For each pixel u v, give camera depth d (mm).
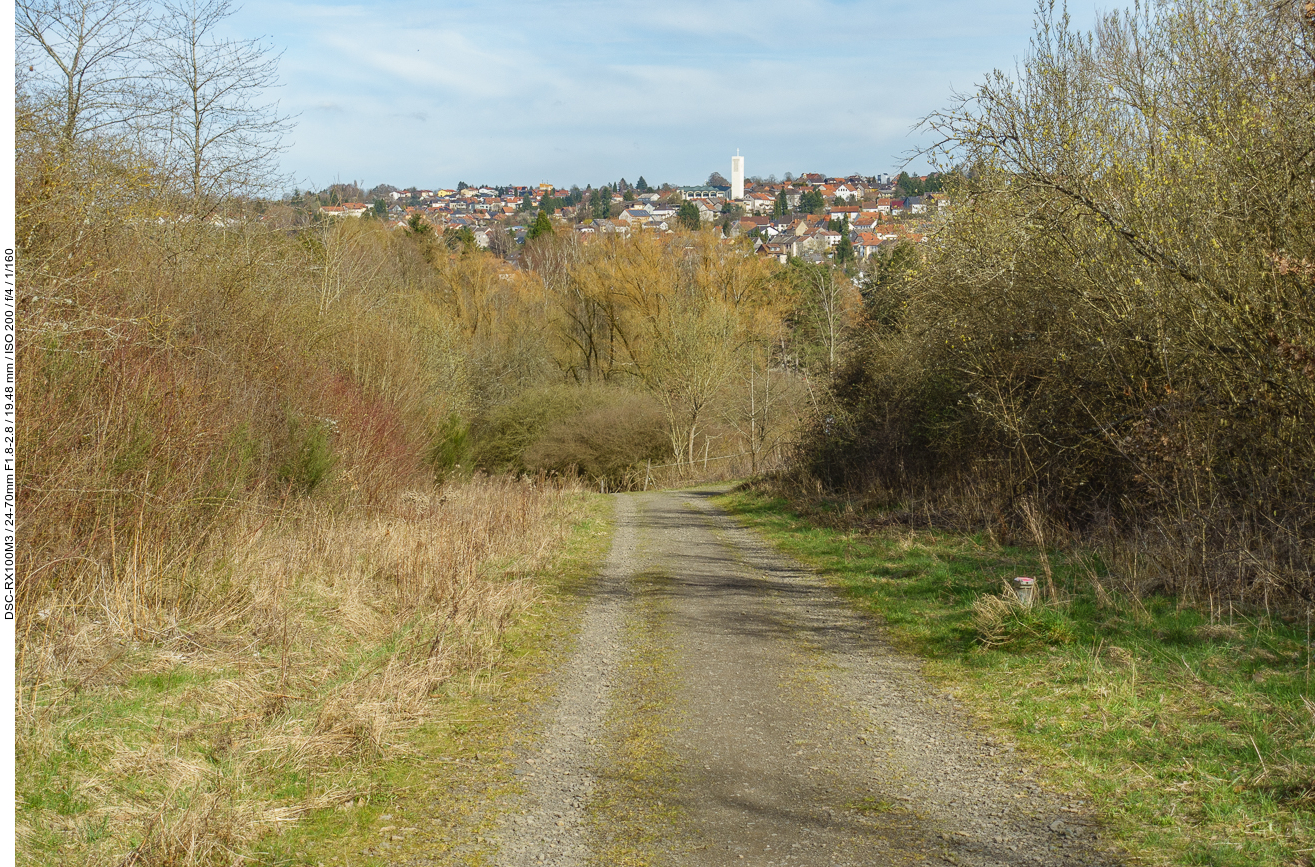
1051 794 4516
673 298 39750
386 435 16016
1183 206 9102
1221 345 8805
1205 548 7922
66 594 6660
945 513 13500
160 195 12195
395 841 4090
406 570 9133
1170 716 5289
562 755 5199
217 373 11094
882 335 18172
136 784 4395
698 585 10656
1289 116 8461
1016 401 11938
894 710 5957
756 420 38812
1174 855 3807
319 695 5836
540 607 9344
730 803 4516
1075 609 7645
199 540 8375
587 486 37188
